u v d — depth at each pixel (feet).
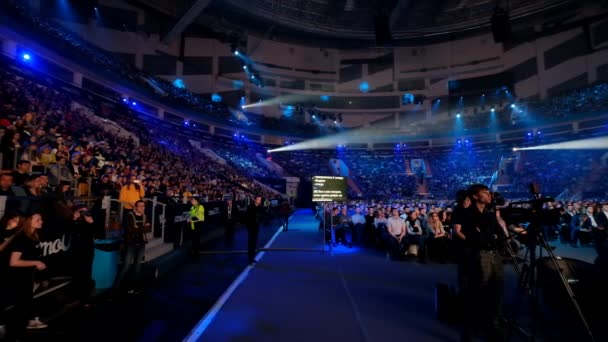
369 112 152.56
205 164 95.40
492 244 11.93
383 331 13.08
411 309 15.69
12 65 58.80
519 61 129.70
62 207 15.61
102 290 18.17
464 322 11.74
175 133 105.50
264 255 30.30
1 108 44.98
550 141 117.29
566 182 101.96
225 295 17.75
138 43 101.60
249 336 12.55
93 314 14.70
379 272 23.48
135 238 17.85
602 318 13.06
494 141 131.85
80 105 69.51
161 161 68.74
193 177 70.08
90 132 58.54
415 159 142.41
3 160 25.86
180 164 76.95
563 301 13.98
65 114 58.95
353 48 148.66
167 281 20.62
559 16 114.73
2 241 11.60
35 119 46.37
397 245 29.14
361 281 20.92
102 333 12.69
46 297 14.85
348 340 12.25
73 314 14.61
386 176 138.62
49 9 80.07
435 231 28.48
